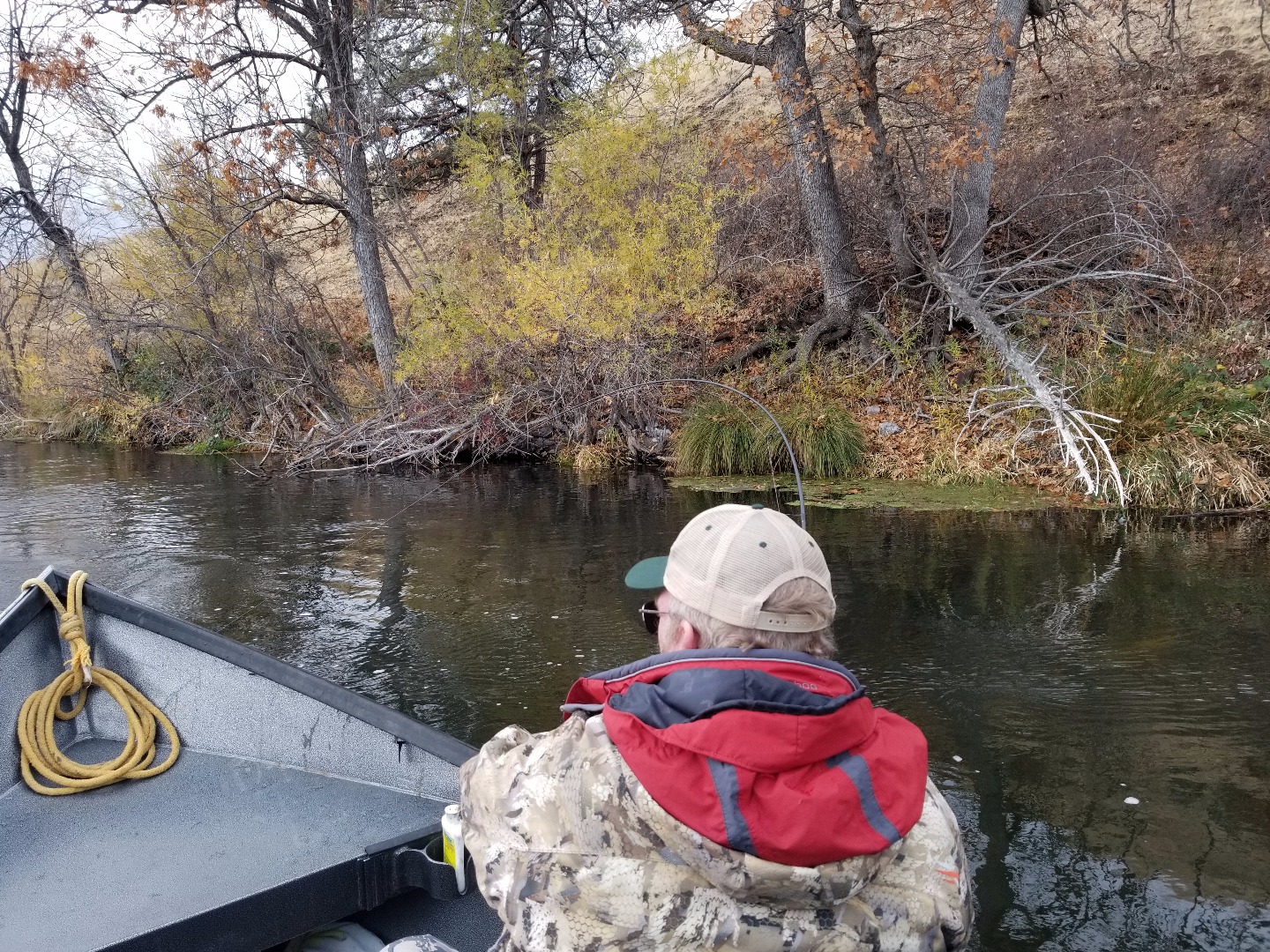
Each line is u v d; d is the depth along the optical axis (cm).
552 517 926
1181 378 1002
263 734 333
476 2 1398
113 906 252
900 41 1305
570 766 123
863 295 1353
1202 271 1242
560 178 1248
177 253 1579
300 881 227
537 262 1223
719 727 114
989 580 667
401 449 1332
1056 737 428
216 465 1397
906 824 118
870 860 118
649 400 1244
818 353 1318
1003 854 338
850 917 119
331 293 2030
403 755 309
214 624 623
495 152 1411
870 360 1297
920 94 1285
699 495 1013
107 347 1761
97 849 279
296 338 1545
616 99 1282
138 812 301
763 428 1127
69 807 304
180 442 1692
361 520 948
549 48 1545
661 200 1248
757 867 112
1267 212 1289
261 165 1422
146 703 346
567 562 754
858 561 723
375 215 1667
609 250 1208
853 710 121
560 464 1284
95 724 349
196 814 299
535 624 603
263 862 271
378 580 720
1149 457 923
